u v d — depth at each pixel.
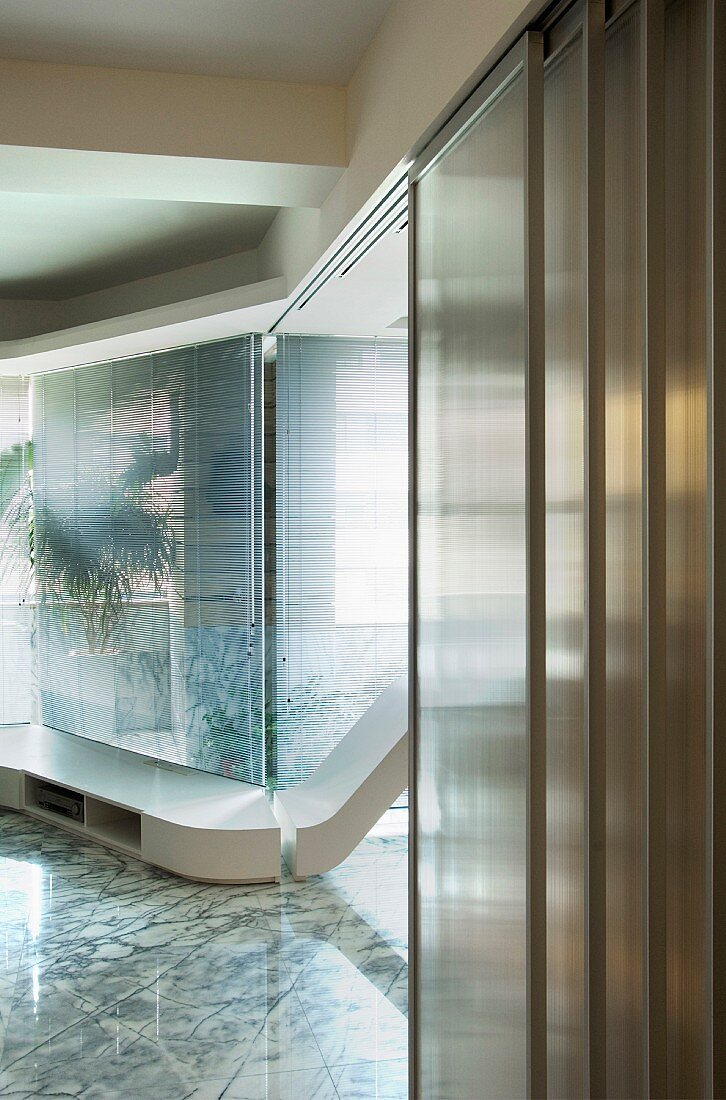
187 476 5.63
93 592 6.28
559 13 1.77
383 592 5.55
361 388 5.48
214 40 2.87
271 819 4.85
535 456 1.87
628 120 1.63
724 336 1.33
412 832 2.74
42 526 6.72
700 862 1.44
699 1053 1.44
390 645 5.57
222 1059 3.15
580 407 1.79
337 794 4.91
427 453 2.62
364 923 4.25
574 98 1.80
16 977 3.76
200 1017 3.43
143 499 5.90
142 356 5.88
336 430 5.46
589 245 1.67
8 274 5.81
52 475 6.62
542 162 1.85
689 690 1.47
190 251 5.29
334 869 4.98
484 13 2.00
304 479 5.41
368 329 5.20
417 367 2.70
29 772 5.82
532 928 1.88
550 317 1.92
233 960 3.89
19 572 6.80
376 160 2.85
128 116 3.05
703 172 1.42
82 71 3.02
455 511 2.38
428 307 2.59
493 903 2.13
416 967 2.72
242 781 5.42
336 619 5.48
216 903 4.50
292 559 5.41
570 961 1.85
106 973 3.79
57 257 5.40
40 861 5.12
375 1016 3.44
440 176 2.46
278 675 5.39
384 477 5.54
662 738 1.48
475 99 2.15
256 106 3.14
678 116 1.49
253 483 5.29
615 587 1.67
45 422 6.67
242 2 2.63
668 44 1.51
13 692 6.86
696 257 1.45
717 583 1.33
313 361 5.40
